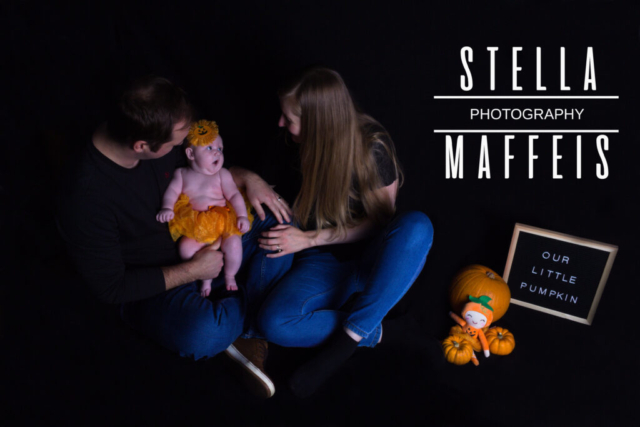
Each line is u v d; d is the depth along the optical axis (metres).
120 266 1.63
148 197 1.71
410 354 1.92
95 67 2.56
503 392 1.83
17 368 1.92
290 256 1.96
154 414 1.77
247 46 2.58
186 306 1.75
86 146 1.53
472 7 2.63
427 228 1.68
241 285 1.98
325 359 1.66
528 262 2.08
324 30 2.61
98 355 1.98
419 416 1.75
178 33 2.54
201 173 1.82
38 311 2.14
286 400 1.81
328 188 1.77
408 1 2.60
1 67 2.53
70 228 1.51
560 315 2.08
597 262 1.95
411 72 2.70
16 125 2.52
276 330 1.73
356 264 1.93
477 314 1.88
